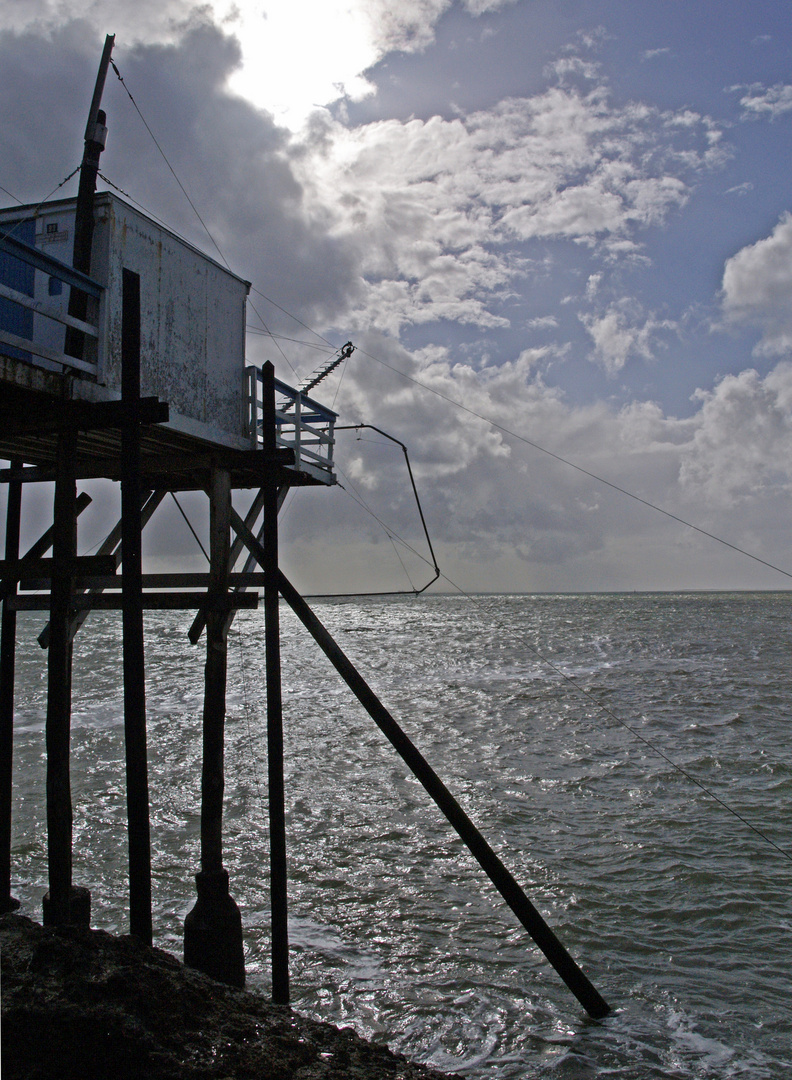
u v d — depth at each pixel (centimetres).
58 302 888
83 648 4438
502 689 3112
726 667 3791
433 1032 850
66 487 730
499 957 1009
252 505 1024
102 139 853
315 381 1579
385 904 1153
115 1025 559
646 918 1112
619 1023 870
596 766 1909
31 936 666
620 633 5931
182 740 2130
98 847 1334
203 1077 548
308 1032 648
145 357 900
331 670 3662
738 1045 838
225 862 1305
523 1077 780
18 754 1955
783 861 1306
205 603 884
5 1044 543
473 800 1634
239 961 838
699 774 1833
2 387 683
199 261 998
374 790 1700
